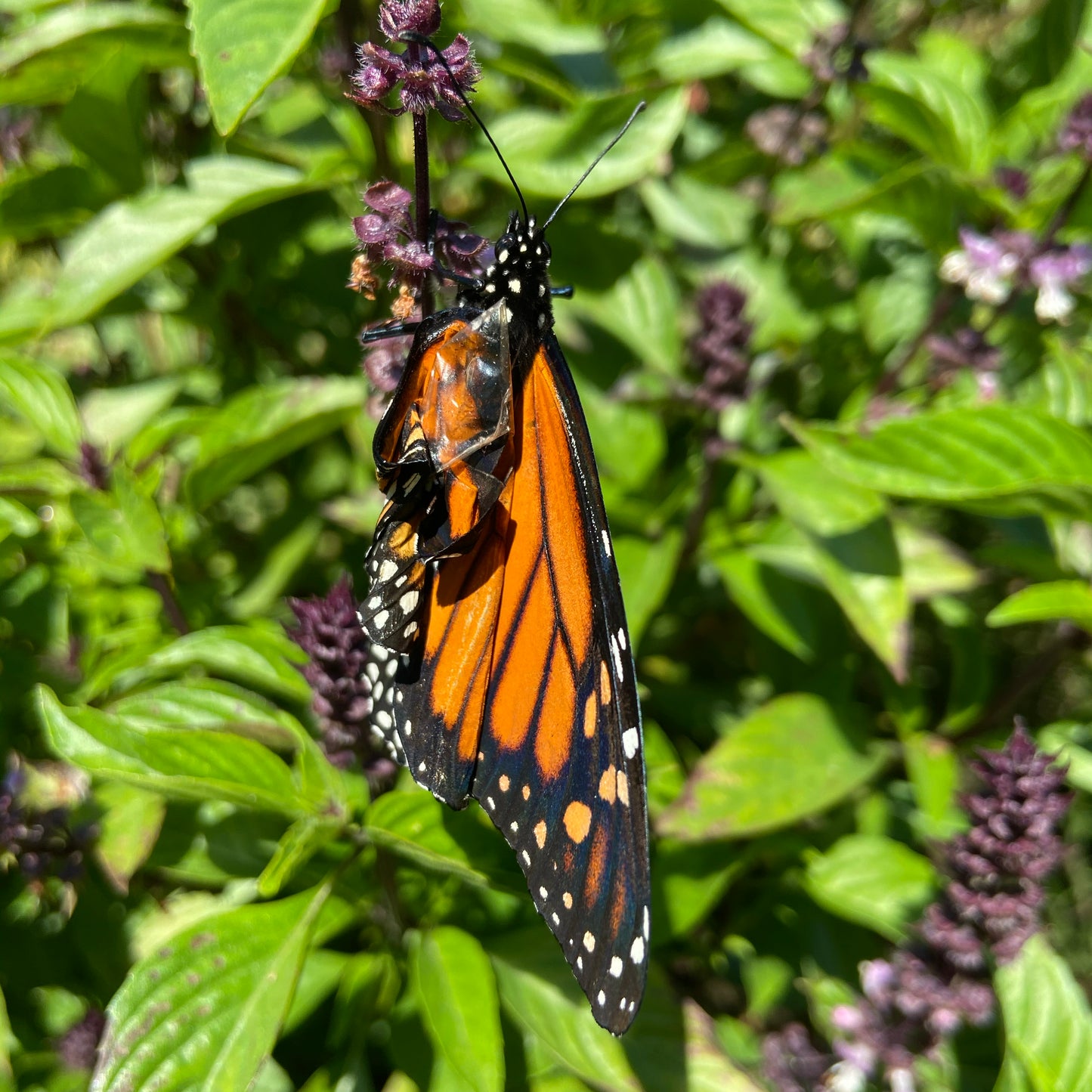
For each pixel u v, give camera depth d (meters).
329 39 0.22
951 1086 0.21
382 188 0.16
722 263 0.25
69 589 0.22
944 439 0.19
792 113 0.23
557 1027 0.19
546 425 0.16
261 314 0.24
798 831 0.22
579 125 0.20
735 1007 0.22
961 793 0.20
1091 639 0.21
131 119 0.21
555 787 0.16
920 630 0.26
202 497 0.21
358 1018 0.20
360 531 0.21
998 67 0.28
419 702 0.17
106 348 0.24
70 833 0.20
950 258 0.21
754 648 0.24
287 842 0.18
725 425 0.24
